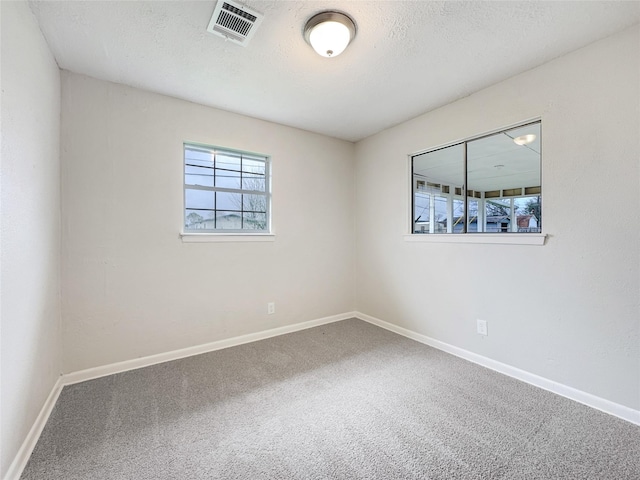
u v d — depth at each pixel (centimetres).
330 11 155
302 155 336
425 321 294
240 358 257
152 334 246
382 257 344
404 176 314
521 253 219
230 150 290
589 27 168
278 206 318
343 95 252
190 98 257
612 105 176
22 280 143
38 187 166
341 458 141
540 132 212
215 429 162
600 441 152
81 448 147
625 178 172
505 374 227
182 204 260
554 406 184
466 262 257
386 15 158
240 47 187
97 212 223
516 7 153
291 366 241
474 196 254
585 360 188
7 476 124
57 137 202
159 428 162
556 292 201
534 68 209
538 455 142
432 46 185
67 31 171
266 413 177
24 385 143
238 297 291
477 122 245
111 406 183
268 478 129
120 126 231
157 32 173
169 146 253
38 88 166
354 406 184
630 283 171
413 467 135
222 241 281
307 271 341
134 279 238
